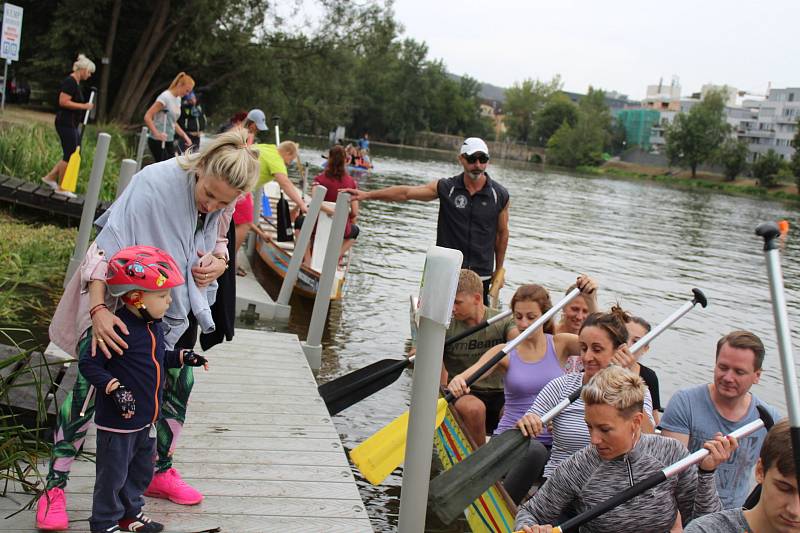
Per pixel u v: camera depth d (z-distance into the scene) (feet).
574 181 196.13
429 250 9.68
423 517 10.12
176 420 11.94
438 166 175.42
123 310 10.34
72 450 10.89
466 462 12.86
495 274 24.80
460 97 363.97
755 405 14.70
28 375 14.30
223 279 12.05
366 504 17.24
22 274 27.50
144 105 99.55
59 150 43.24
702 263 63.77
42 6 94.07
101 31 95.50
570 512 12.57
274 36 102.53
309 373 19.88
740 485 14.70
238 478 13.52
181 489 12.28
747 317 43.42
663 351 33.50
